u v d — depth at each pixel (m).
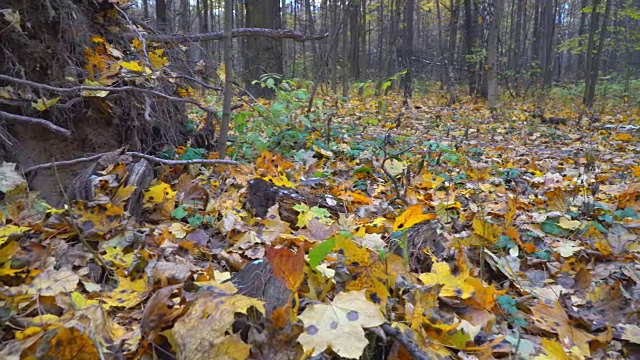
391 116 8.16
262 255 2.22
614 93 18.06
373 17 24.69
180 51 4.29
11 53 2.78
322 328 1.42
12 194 2.27
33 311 1.46
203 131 4.44
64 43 3.06
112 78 3.30
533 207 3.45
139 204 2.61
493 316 1.76
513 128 8.49
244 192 3.02
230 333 1.40
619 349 1.72
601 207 3.29
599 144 7.00
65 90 2.61
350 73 20.58
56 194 2.82
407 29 17.48
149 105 3.46
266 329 1.43
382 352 1.54
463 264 1.99
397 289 1.83
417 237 2.33
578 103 15.11
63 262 1.87
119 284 1.74
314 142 4.91
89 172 2.60
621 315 1.91
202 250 2.24
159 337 1.41
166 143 3.77
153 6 17.83
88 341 1.22
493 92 12.30
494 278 2.29
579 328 1.84
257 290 1.63
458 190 3.80
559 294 2.13
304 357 1.35
